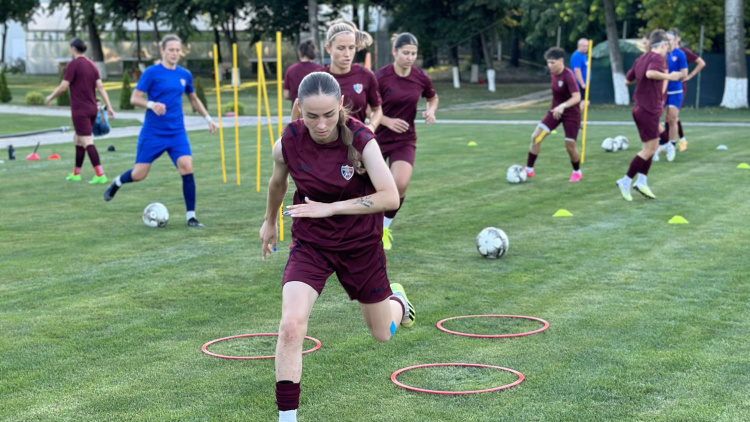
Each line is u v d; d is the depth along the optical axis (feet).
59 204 33.73
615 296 19.16
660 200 33.32
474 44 169.58
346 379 13.96
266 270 22.25
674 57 46.73
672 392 13.10
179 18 142.41
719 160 46.78
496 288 20.16
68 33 181.16
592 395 13.01
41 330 16.81
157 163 49.60
